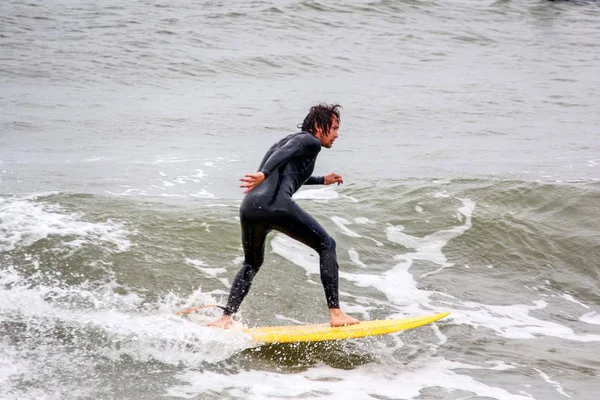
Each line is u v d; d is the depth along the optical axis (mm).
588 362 19047
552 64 83312
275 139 44219
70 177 31344
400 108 57344
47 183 29750
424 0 109312
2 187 28297
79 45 73125
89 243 22438
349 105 57719
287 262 23578
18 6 88188
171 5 94812
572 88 70375
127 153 37906
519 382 17422
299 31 88812
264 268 22922
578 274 26000
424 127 50750
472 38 94438
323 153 40875
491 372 17938
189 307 19984
